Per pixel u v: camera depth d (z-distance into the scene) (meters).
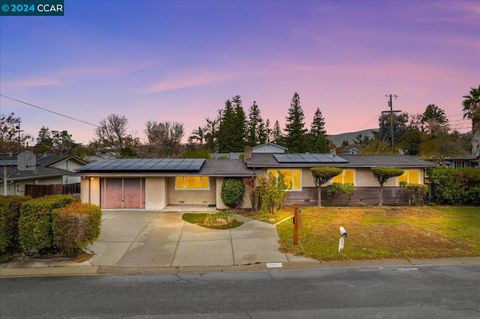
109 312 5.37
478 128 29.27
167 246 9.81
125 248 9.59
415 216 14.22
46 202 8.52
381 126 56.66
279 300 5.85
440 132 44.22
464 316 5.14
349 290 6.35
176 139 52.38
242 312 5.34
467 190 17.28
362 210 15.80
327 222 12.91
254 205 16.16
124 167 17.03
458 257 8.58
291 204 17.58
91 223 8.81
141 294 6.21
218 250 9.37
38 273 7.58
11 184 18.45
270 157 19.58
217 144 65.06
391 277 7.14
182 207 17.41
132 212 15.78
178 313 5.31
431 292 6.21
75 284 6.84
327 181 17.27
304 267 7.94
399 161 18.67
